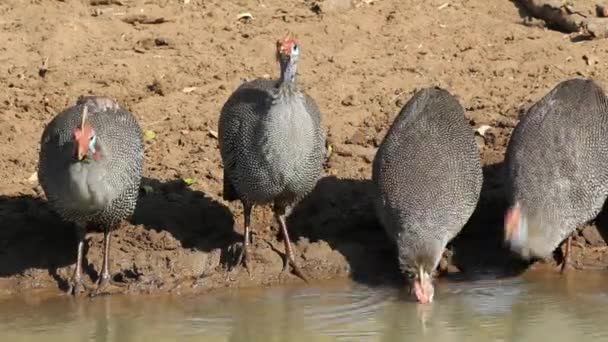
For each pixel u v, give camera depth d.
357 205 13.15
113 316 11.35
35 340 10.76
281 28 16.69
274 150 11.41
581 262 12.64
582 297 11.80
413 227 11.88
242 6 17.31
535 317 11.30
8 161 13.81
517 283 12.23
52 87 15.19
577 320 11.23
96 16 16.94
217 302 11.70
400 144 12.37
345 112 14.81
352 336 10.85
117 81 15.36
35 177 13.58
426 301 11.62
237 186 11.94
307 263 12.39
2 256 12.30
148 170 13.73
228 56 16.02
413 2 17.33
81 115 11.57
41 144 11.85
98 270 12.10
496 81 15.41
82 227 11.84
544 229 11.95
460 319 11.29
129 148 11.62
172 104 15.00
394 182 12.12
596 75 15.34
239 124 11.66
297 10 17.19
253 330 10.98
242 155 11.66
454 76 15.55
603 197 12.32
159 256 12.23
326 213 13.04
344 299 11.78
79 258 11.88
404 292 11.95
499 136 14.17
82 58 15.88
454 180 12.08
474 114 14.65
